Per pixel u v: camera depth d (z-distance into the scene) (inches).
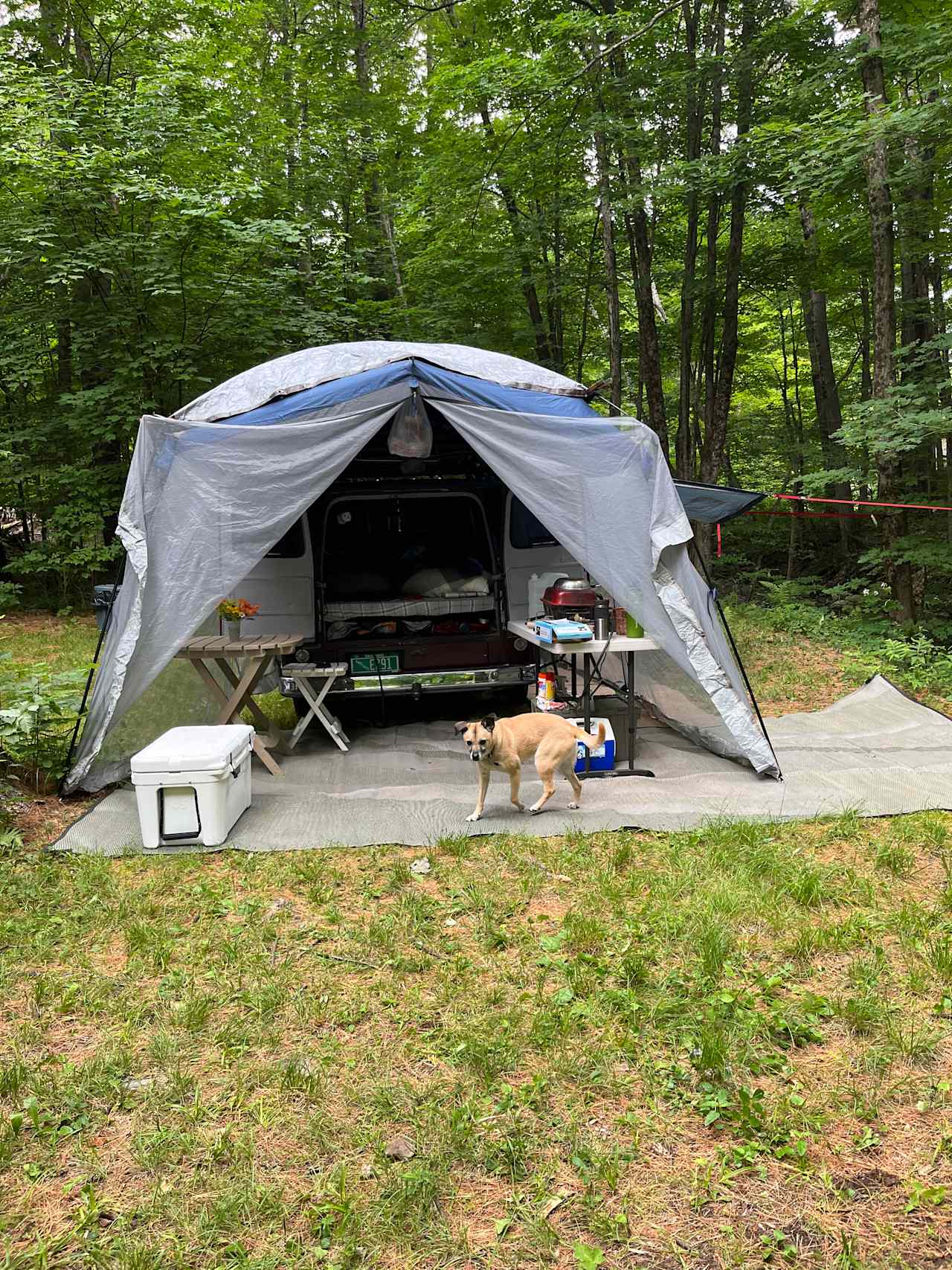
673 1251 82.5
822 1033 114.5
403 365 233.3
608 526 225.1
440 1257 81.9
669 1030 115.0
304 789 221.6
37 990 125.3
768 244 570.6
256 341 492.1
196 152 471.8
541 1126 99.0
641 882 159.8
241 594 262.1
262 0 581.0
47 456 517.7
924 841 176.4
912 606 388.8
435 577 281.6
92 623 463.2
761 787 213.2
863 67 371.2
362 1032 117.1
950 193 413.4
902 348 370.3
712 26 534.3
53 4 531.8
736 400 786.2
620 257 612.1
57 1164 94.3
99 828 191.0
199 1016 118.3
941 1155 94.5
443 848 177.9
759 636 410.0
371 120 620.4
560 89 437.4
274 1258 81.8
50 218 451.2
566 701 261.0
